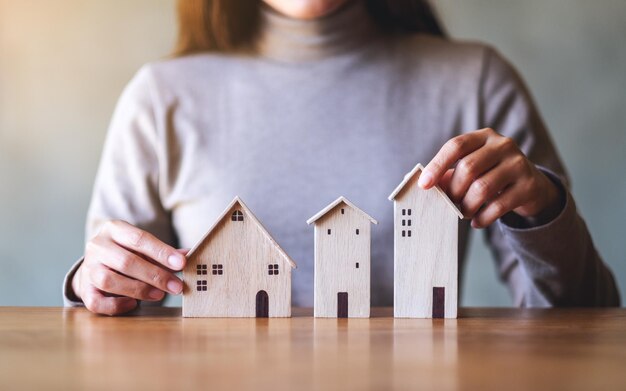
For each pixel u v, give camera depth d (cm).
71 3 249
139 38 249
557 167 177
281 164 166
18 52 250
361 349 73
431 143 168
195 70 174
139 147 171
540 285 128
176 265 102
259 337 82
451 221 103
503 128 175
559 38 246
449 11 246
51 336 83
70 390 53
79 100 250
